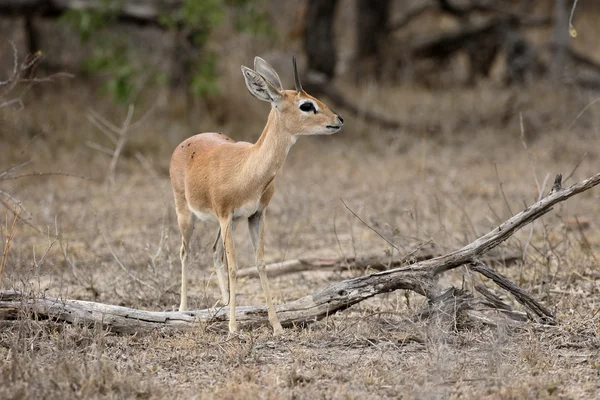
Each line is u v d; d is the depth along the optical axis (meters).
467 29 26.81
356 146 20.19
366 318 8.71
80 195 15.82
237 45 23.77
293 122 8.34
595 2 35.12
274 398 6.71
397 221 13.68
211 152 8.81
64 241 12.41
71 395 6.73
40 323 8.23
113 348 7.99
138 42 22.98
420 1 31.81
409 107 23.50
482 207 14.37
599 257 11.05
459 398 6.74
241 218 8.70
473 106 23.03
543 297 9.49
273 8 29.00
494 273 8.45
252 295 10.27
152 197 15.74
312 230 13.59
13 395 6.66
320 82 21.92
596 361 7.53
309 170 18.00
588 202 14.97
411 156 19.16
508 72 25.84
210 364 7.66
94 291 10.09
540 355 7.57
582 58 25.62
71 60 23.31
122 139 15.71
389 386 7.05
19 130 19.08
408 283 8.41
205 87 19.61
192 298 9.94
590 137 20.30
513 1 25.94
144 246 11.67
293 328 8.54
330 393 6.89
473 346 7.94
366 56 26.66
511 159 18.77
